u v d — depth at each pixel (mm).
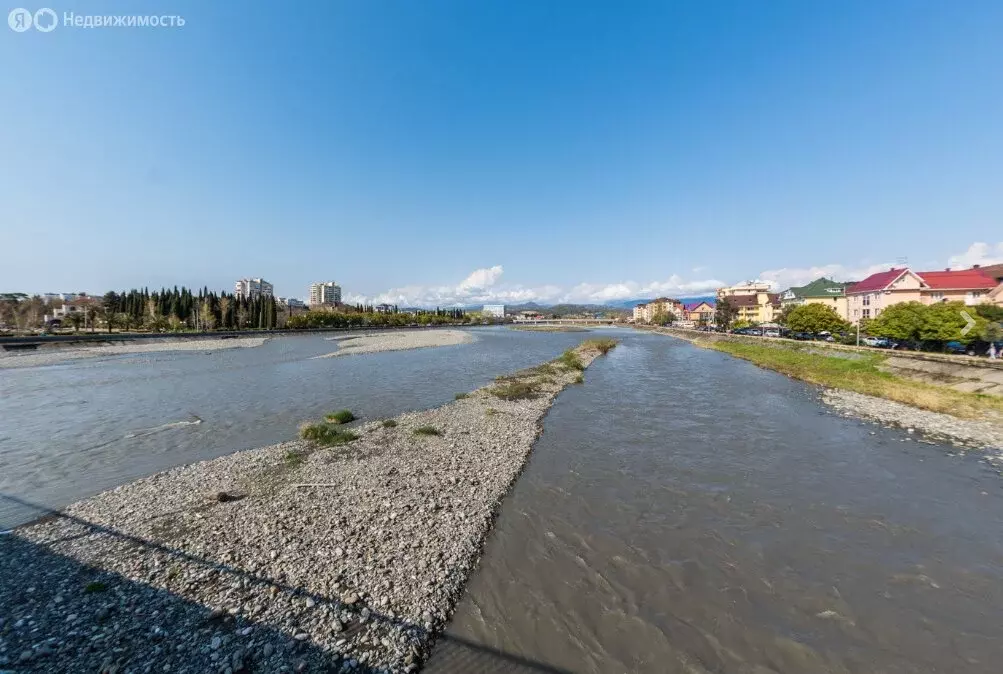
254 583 8211
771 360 43406
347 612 7574
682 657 7035
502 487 13062
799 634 7520
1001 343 34375
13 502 12117
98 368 39438
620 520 11328
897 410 22875
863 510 11938
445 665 6742
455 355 53281
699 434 18844
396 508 11320
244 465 14422
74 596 7809
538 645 7207
